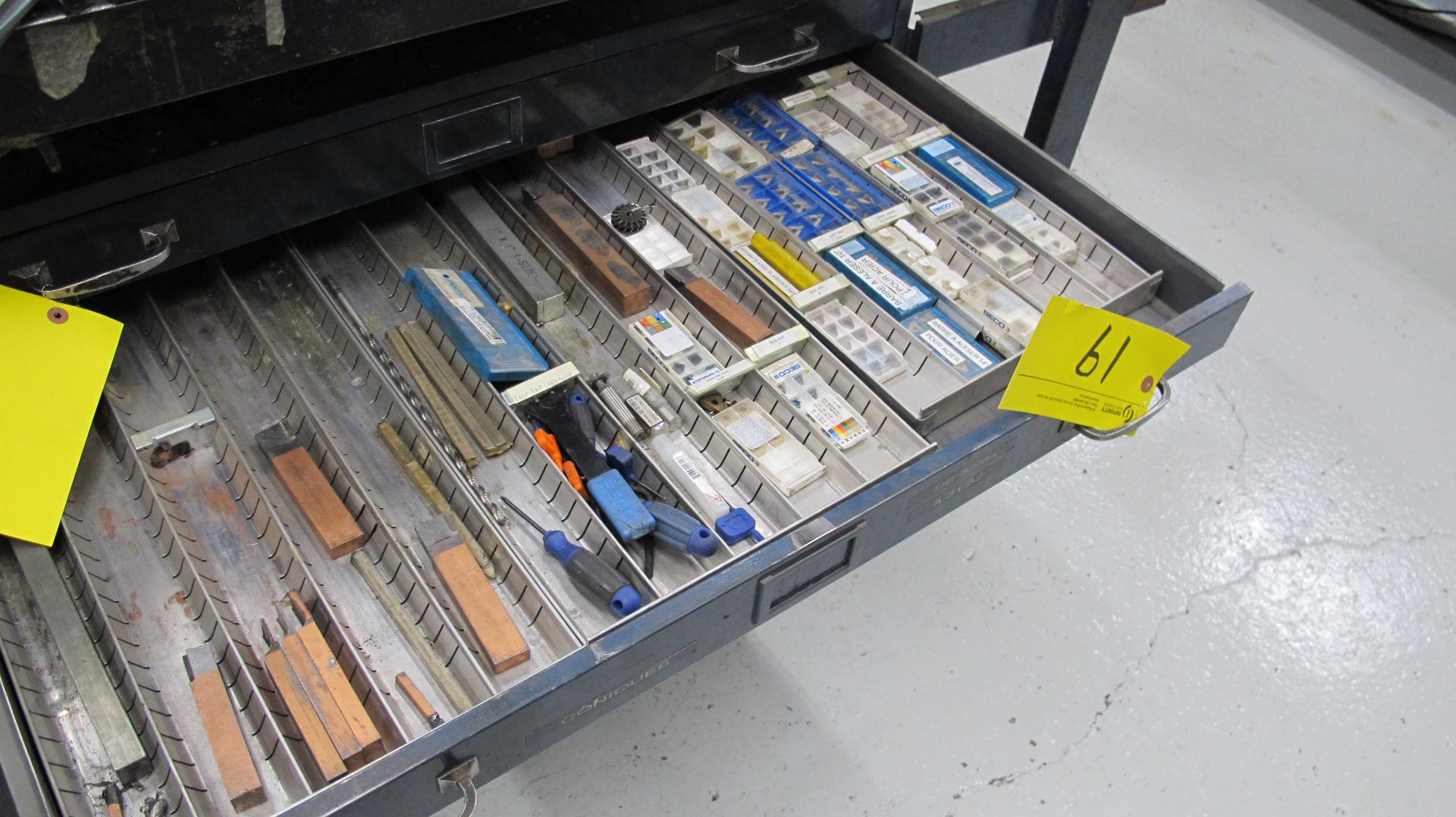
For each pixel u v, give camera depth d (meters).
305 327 1.07
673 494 0.97
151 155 0.89
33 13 0.71
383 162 1.03
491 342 1.03
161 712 0.80
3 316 0.86
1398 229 2.39
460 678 0.85
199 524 0.91
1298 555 1.81
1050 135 1.61
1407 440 1.99
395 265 1.10
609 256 1.13
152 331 1.04
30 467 0.85
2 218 0.83
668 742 1.52
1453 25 2.77
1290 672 1.67
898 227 1.23
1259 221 2.37
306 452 0.95
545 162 1.24
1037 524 1.82
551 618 0.86
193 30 0.78
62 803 0.73
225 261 1.10
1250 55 2.83
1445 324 2.20
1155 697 1.63
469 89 1.03
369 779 0.71
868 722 1.57
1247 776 1.56
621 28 1.11
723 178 1.25
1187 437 1.96
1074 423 1.06
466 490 0.92
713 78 1.23
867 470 1.01
